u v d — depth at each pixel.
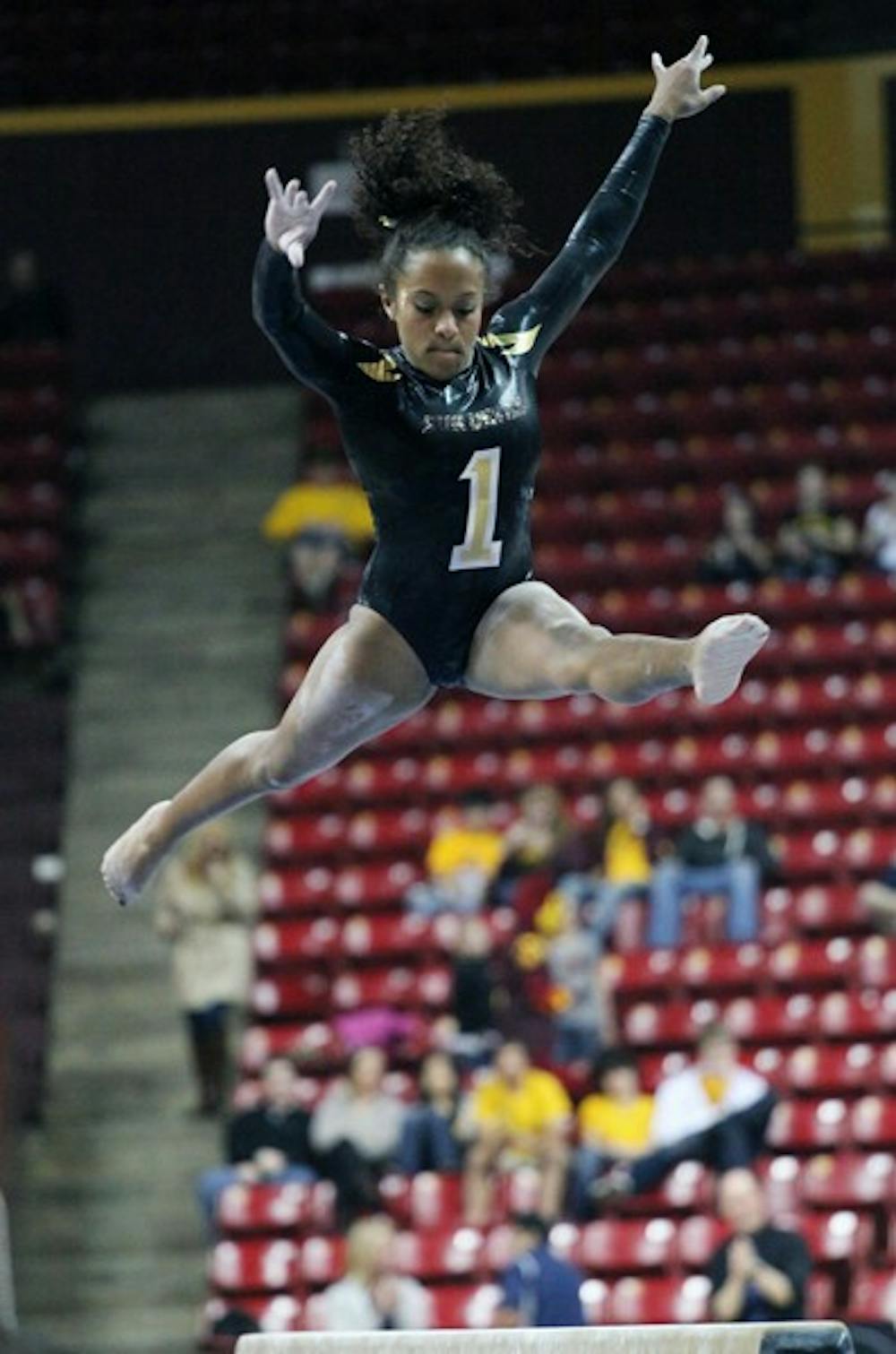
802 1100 29.81
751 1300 23.95
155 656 39.25
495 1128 27.78
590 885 31.14
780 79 47.31
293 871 34.22
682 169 47.09
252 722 37.72
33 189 47.38
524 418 12.16
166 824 12.69
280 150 47.25
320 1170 28.34
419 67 47.53
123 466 43.56
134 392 46.41
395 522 12.02
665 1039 30.55
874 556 38.12
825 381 42.38
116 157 47.34
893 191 47.25
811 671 36.59
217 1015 30.98
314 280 46.16
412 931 32.38
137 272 47.03
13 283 44.28
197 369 46.72
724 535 39.22
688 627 37.22
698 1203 27.83
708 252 46.97
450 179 11.98
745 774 34.94
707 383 42.34
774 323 43.44
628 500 40.03
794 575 37.62
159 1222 30.72
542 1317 24.31
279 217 11.59
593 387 42.34
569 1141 28.33
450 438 11.95
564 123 47.06
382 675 12.06
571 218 46.94
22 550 40.12
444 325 11.83
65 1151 31.64
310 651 37.56
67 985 33.97
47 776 37.31
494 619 12.02
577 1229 27.31
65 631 39.91
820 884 33.06
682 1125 27.39
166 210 47.19
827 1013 30.64
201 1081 31.38
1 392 43.34
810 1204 28.11
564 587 38.50
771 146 47.25
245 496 42.69
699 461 40.56
